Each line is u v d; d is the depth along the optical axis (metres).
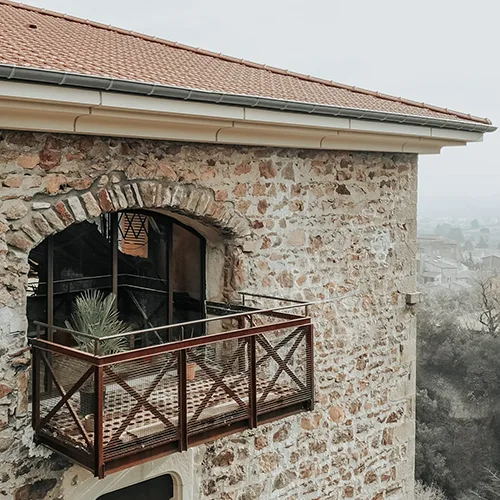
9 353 4.30
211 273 5.76
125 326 5.25
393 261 7.01
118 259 5.20
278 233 5.85
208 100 4.51
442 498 18.08
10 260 4.29
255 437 5.78
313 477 6.30
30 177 4.35
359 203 6.57
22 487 4.41
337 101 5.89
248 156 5.55
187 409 4.65
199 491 5.39
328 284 6.34
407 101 7.49
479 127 6.78
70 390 4.04
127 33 7.30
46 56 4.35
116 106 4.16
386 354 7.02
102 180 4.68
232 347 4.93
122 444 4.09
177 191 5.09
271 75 6.93
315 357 6.24
